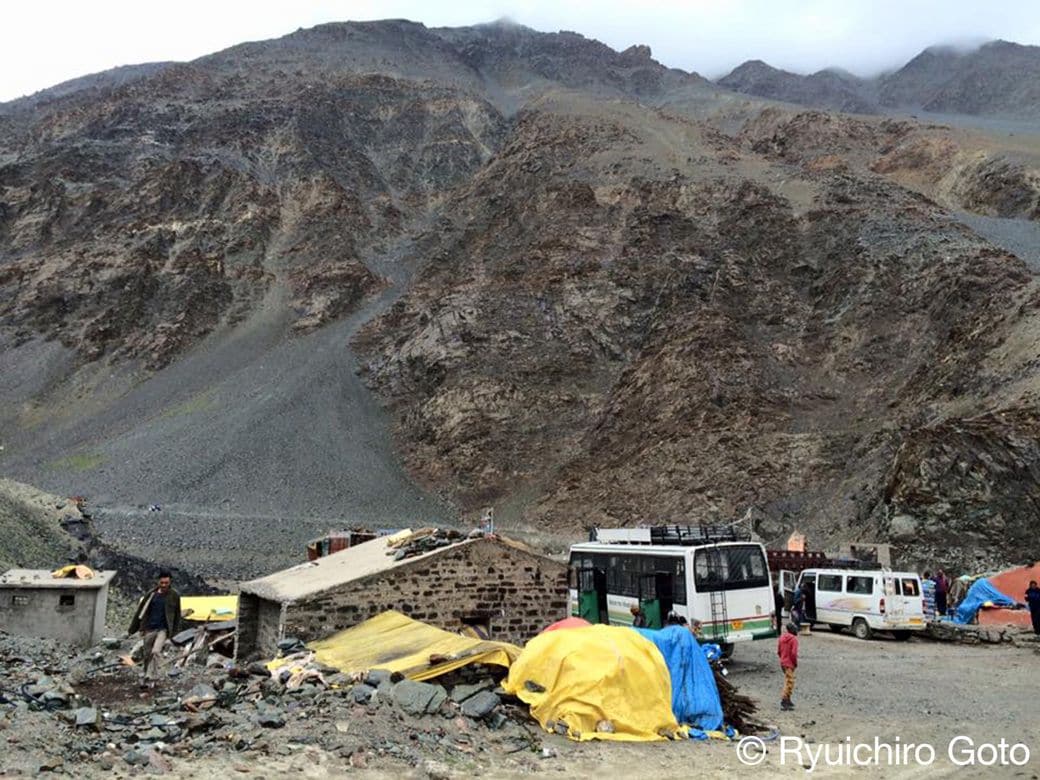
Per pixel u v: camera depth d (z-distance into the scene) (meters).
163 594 13.98
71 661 15.41
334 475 78.56
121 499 71.44
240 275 119.44
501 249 113.50
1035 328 53.91
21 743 8.13
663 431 70.19
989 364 54.72
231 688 11.61
